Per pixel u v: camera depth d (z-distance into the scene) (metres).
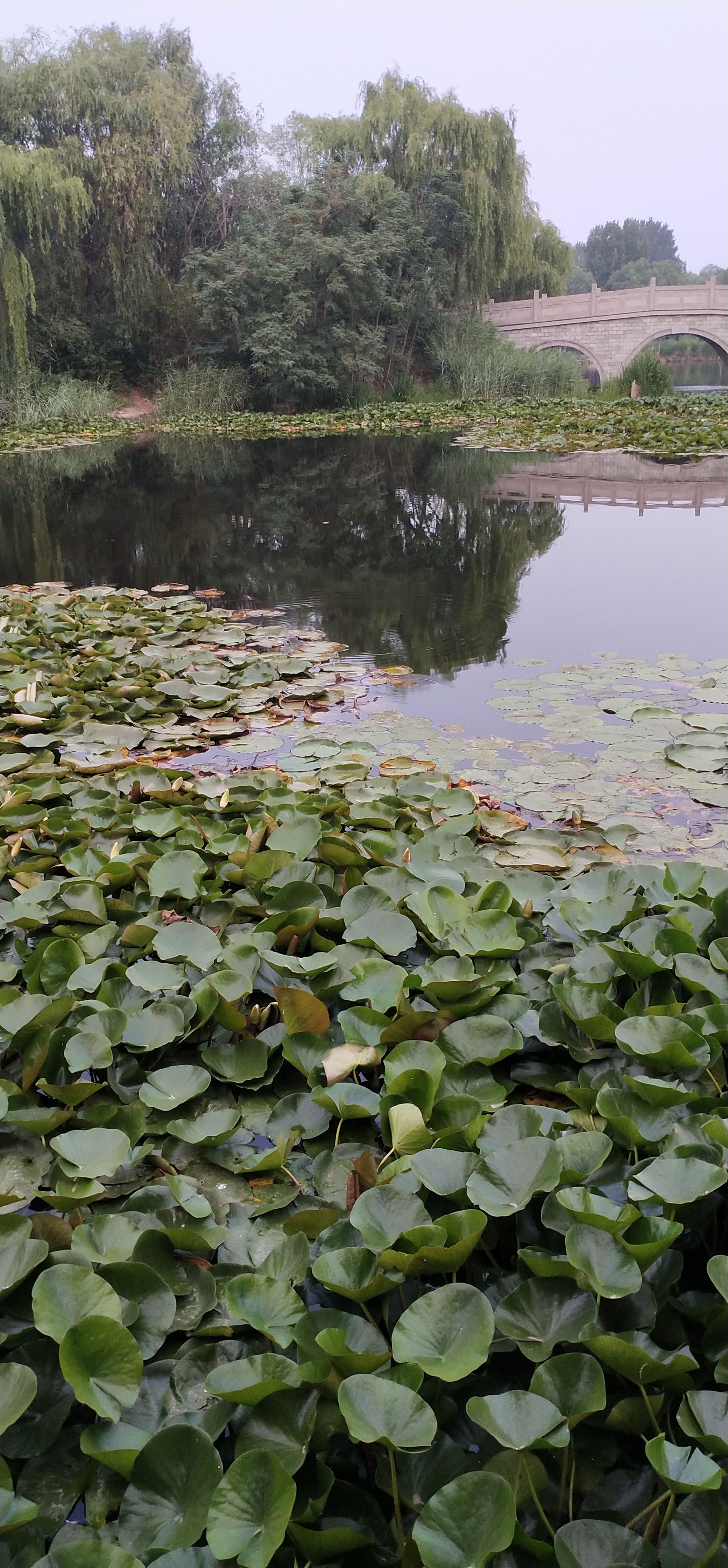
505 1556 1.01
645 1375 1.13
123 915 2.27
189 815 2.80
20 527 9.20
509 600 6.18
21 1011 1.80
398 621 5.74
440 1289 1.19
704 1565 0.97
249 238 22.61
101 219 21.80
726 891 2.09
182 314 23.02
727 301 29.06
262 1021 1.94
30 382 20.14
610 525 8.67
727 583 6.54
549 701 4.18
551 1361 1.12
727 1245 1.42
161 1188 1.50
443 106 24.72
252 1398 1.12
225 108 23.58
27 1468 1.13
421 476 11.94
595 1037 1.78
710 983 1.87
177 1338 1.29
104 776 3.21
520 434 16.30
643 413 17.83
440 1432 1.15
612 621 5.66
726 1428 1.06
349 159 24.56
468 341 25.47
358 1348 1.18
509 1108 1.52
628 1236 1.30
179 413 21.56
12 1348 1.25
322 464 13.47
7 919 2.17
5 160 18.52
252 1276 1.27
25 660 4.57
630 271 92.44
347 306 23.59
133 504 10.41
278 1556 1.03
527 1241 1.36
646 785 3.27
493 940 2.06
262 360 22.19
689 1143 1.45
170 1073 1.73
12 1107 1.70
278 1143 1.62
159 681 4.38
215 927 2.25
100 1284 1.23
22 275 19.05
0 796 3.03
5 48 21.91
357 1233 1.37
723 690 4.27
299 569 7.24
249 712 4.06
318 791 3.16
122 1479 1.12
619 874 2.33
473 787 3.26
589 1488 1.11
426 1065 1.70
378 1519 1.07
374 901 2.21
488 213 25.22
